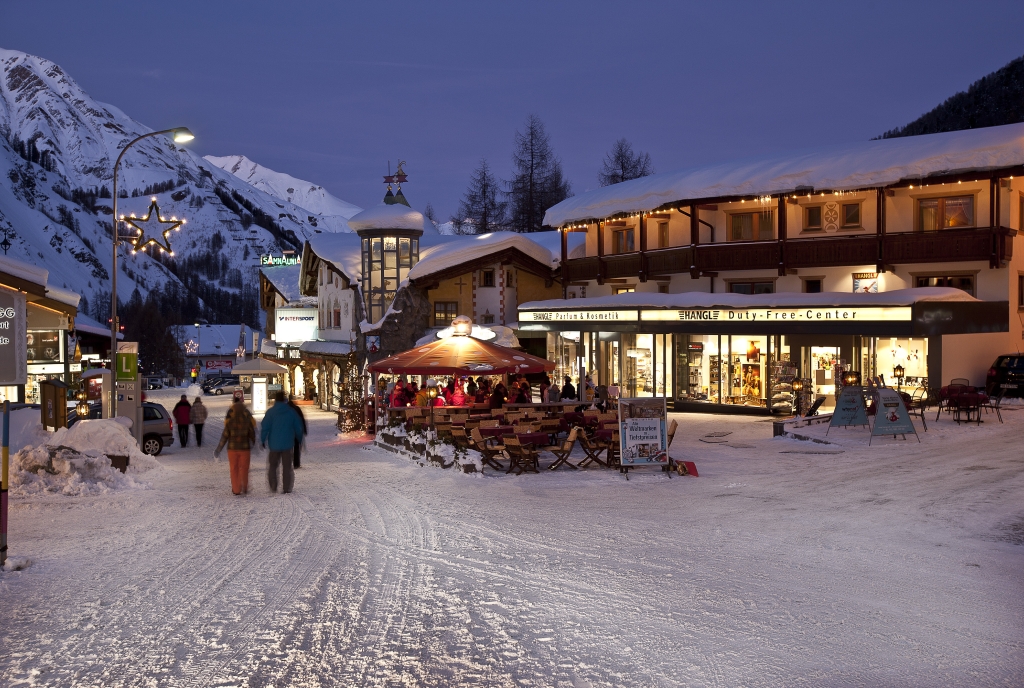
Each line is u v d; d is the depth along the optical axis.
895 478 15.29
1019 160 27.41
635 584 8.76
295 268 70.94
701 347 31.31
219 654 6.73
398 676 6.26
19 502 14.70
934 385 26.38
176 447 28.33
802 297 28.25
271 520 12.77
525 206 72.94
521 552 10.31
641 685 6.09
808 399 27.50
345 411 32.00
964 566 9.42
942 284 30.33
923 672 6.30
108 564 9.93
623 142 71.25
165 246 25.31
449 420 21.55
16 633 7.33
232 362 122.56
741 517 12.32
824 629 7.28
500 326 39.53
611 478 16.52
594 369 35.16
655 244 38.50
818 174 31.34
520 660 6.58
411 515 13.04
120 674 6.32
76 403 35.78
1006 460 16.64
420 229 43.97
